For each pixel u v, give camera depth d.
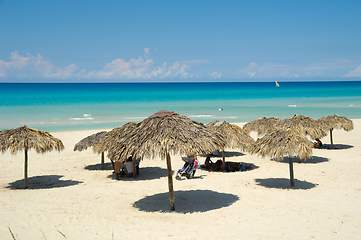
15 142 8.99
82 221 6.31
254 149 9.55
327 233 5.47
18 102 50.84
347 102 52.94
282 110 40.72
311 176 10.53
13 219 6.39
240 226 5.86
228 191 8.80
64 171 12.29
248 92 91.69
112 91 95.69
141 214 6.86
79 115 35.44
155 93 85.31
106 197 8.40
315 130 13.50
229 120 31.47
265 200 7.78
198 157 14.88
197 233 5.48
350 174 10.60
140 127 7.02
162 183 10.12
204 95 76.50
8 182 10.47
